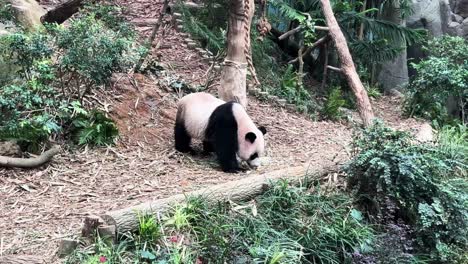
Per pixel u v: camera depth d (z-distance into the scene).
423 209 5.48
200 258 4.47
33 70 6.45
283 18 11.02
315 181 5.97
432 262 5.53
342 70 8.86
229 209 5.12
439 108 10.05
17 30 7.32
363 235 5.29
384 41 10.86
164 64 8.79
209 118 6.20
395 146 5.76
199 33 9.66
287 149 7.09
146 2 11.19
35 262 4.18
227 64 7.43
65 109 6.21
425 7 12.91
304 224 5.18
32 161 5.77
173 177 5.85
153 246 4.48
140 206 4.81
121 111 6.95
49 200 5.26
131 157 6.27
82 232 4.49
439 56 10.79
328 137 7.82
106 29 7.44
